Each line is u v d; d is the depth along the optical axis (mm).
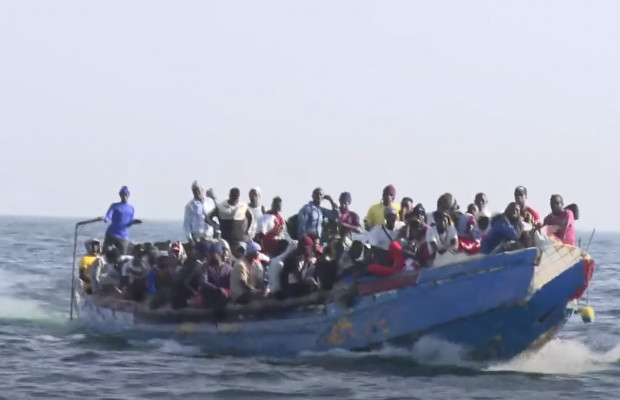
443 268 50125
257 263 55625
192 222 60844
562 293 49688
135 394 46062
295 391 46562
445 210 50500
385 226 52594
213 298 55188
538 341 51156
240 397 45625
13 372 50500
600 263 156250
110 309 62062
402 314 50906
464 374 50250
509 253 49125
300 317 53062
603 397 46500
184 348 57062
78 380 48781
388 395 45938
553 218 52750
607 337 64312
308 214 58625
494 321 49875
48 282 97125
